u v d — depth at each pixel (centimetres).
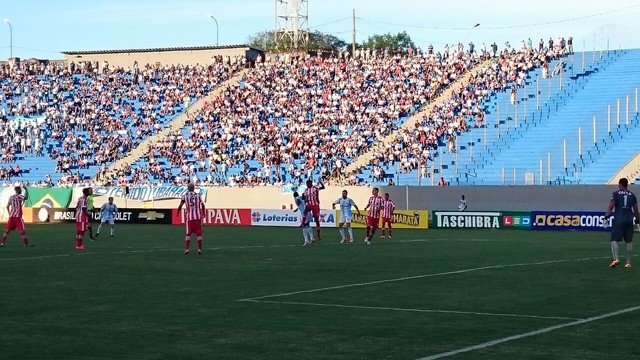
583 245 3919
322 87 7550
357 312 1834
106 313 1820
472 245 3950
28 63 9262
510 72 7050
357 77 7494
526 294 2117
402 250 3631
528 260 3078
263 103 7581
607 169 5912
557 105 6675
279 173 6781
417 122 6769
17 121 8100
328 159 6744
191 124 7631
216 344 1476
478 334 1566
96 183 7100
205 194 6700
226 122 7475
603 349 1418
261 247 3856
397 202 6103
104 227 5894
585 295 2097
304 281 2422
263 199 6506
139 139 7656
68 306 1922
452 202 5931
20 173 7631
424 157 6431
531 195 5700
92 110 8100
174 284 2350
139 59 9125
